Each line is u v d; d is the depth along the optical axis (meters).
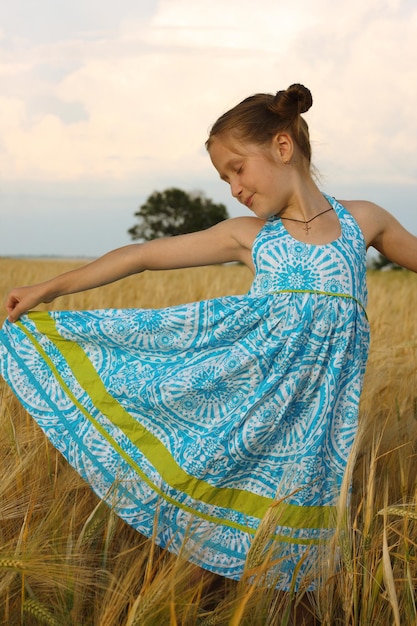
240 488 2.36
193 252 2.53
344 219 2.44
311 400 2.35
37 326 2.53
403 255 2.60
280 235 2.37
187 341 2.41
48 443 2.79
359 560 2.25
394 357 4.19
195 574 2.35
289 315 2.29
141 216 79.69
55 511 2.29
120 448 2.39
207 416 2.35
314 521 2.33
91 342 2.49
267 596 2.12
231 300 2.37
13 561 1.92
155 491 2.33
